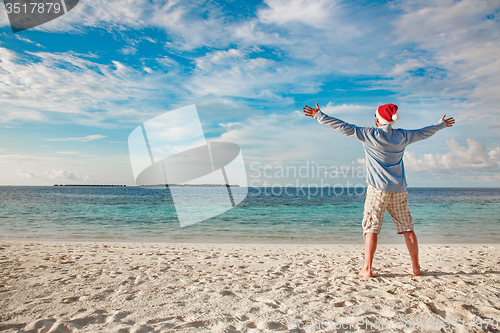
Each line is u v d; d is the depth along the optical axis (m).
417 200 25.56
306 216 14.25
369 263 3.08
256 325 1.78
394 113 2.82
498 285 2.69
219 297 2.41
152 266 3.73
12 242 5.87
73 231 8.88
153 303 2.23
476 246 5.77
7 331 1.64
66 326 1.72
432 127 2.92
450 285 2.69
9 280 2.83
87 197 28.61
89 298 2.33
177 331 1.68
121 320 1.86
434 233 8.40
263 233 8.92
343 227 10.50
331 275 3.26
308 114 3.05
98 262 3.90
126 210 15.77
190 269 3.60
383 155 2.85
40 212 14.77
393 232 8.29
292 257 4.59
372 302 2.23
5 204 19.70
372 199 2.99
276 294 2.49
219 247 5.73
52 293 2.44
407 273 3.21
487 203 21.75
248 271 3.52
